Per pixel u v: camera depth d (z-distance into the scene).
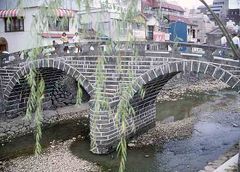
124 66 19.81
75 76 22.03
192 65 18.73
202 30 62.19
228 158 18.75
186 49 19.11
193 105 36.47
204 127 27.75
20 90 27.48
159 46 19.52
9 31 34.88
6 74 26.73
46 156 21.05
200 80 51.31
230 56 17.58
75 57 21.86
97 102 8.70
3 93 27.09
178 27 50.34
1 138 24.12
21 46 34.03
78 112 31.50
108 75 20.06
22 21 33.41
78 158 20.64
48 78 29.08
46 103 31.19
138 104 23.61
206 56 18.31
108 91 20.23
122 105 8.09
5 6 34.28
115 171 18.75
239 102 38.38
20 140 23.97
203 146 23.00
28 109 8.41
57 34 31.25
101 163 19.86
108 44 8.38
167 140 24.25
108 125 20.81
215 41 50.12
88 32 8.48
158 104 36.69
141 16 8.48
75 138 24.62
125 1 8.16
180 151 22.09
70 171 18.75
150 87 22.92
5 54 26.80
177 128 27.28
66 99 33.34
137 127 24.64
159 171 18.92
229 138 24.72
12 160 20.44
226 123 29.06
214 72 18.11
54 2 7.95
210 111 33.75
